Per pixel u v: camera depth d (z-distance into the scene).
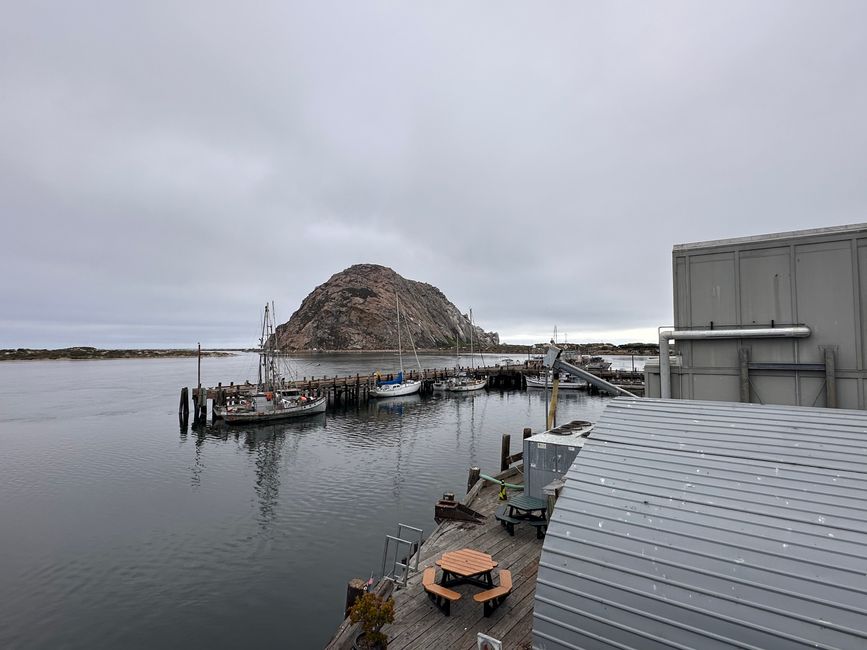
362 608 7.36
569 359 77.12
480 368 92.50
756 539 5.25
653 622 5.16
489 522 13.19
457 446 34.84
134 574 15.28
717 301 10.09
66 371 159.25
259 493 23.81
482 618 8.40
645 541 5.70
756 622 4.70
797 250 9.30
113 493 23.98
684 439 7.21
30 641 11.84
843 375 8.67
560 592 5.81
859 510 5.20
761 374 9.45
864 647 4.19
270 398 47.44
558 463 13.23
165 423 46.03
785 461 6.21
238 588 14.41
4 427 43.94
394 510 21.16
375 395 63.47
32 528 19.22
